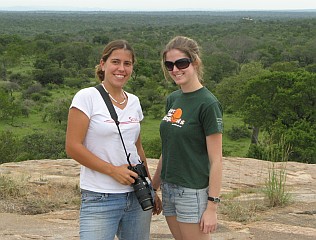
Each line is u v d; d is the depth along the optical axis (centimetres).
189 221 363
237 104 3484
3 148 2298
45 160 941
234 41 8931
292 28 12625
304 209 647
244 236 540
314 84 2720
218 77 6097
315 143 2420
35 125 4128
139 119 368
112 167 347
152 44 9319
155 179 398
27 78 6166
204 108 351
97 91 351
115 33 12425
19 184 705
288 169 922
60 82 6200
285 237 541
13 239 522
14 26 17225
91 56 7656
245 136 3703
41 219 596
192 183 360
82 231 351
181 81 357
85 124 345
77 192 709
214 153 352
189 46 357
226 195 696
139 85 5484
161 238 532
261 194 714
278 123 2652
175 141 361
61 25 18512
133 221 365
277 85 2858
